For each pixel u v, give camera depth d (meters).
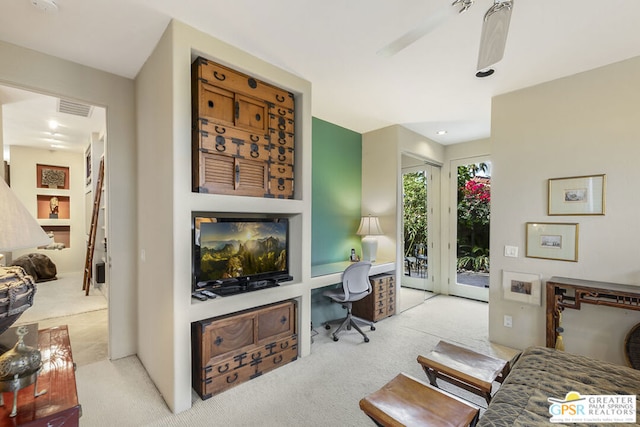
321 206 4.08
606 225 2.59
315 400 2.19
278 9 1.91
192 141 2.23
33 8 1.87
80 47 2.34
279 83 2.67
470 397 2.29
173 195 2.03
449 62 2.57
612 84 2.57
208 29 2.13
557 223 2.84
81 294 5.02
